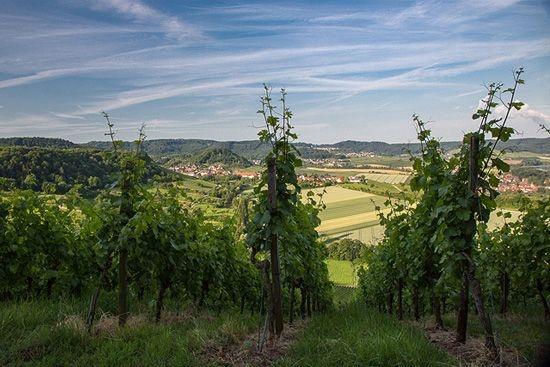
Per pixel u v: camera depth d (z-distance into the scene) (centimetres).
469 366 521
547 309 915
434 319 891
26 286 888
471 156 574
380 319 819
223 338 598
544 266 890
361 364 514
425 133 729
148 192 689
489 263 996
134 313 808
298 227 925
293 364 527
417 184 755
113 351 539
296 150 666
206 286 966
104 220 675
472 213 588
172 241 748
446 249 614
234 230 1049
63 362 513
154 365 512
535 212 912
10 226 841
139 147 696
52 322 662
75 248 887
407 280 901
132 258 798
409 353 523
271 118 653
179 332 638
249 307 1169
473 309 1112
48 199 871
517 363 523
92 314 645
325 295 1316
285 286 973
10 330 604
